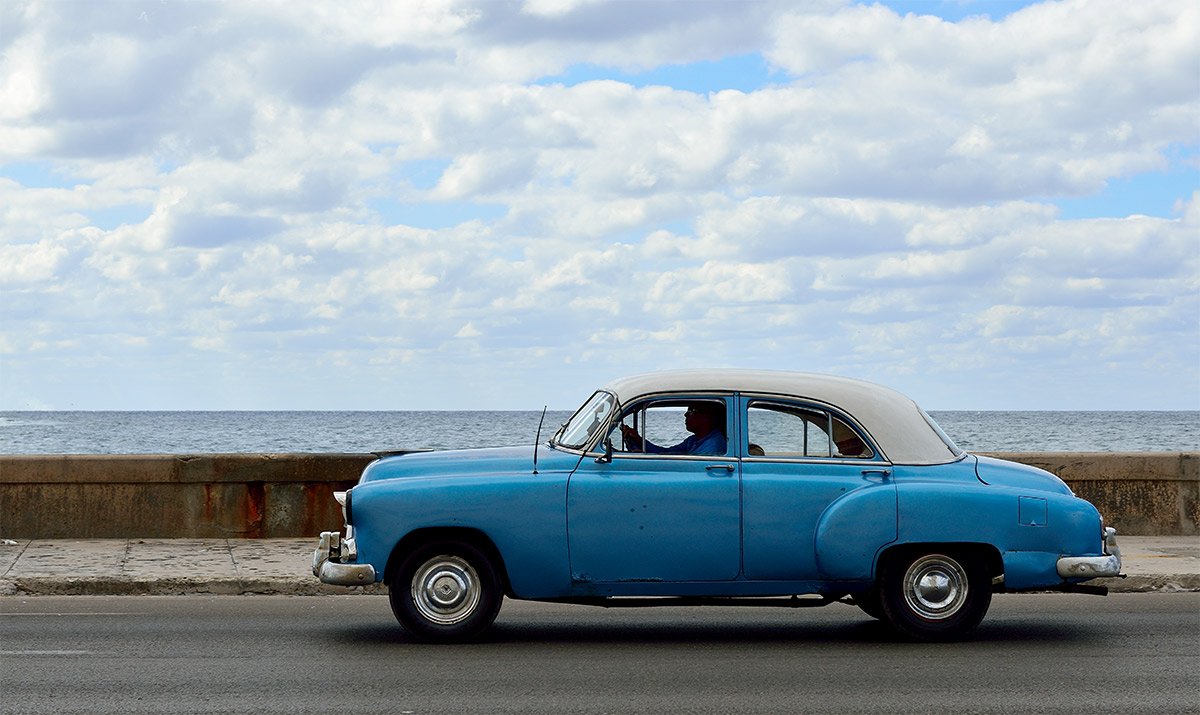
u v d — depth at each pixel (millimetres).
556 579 9477
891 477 9641
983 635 10102
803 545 9492
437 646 9547
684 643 9758
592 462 9586
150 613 11289
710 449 9648
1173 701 7691
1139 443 100375
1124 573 13016
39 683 8156
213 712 7359
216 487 15523
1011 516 9555
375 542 9438
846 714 7340
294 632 10188
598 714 7320
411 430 150875
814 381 9852
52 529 15359
